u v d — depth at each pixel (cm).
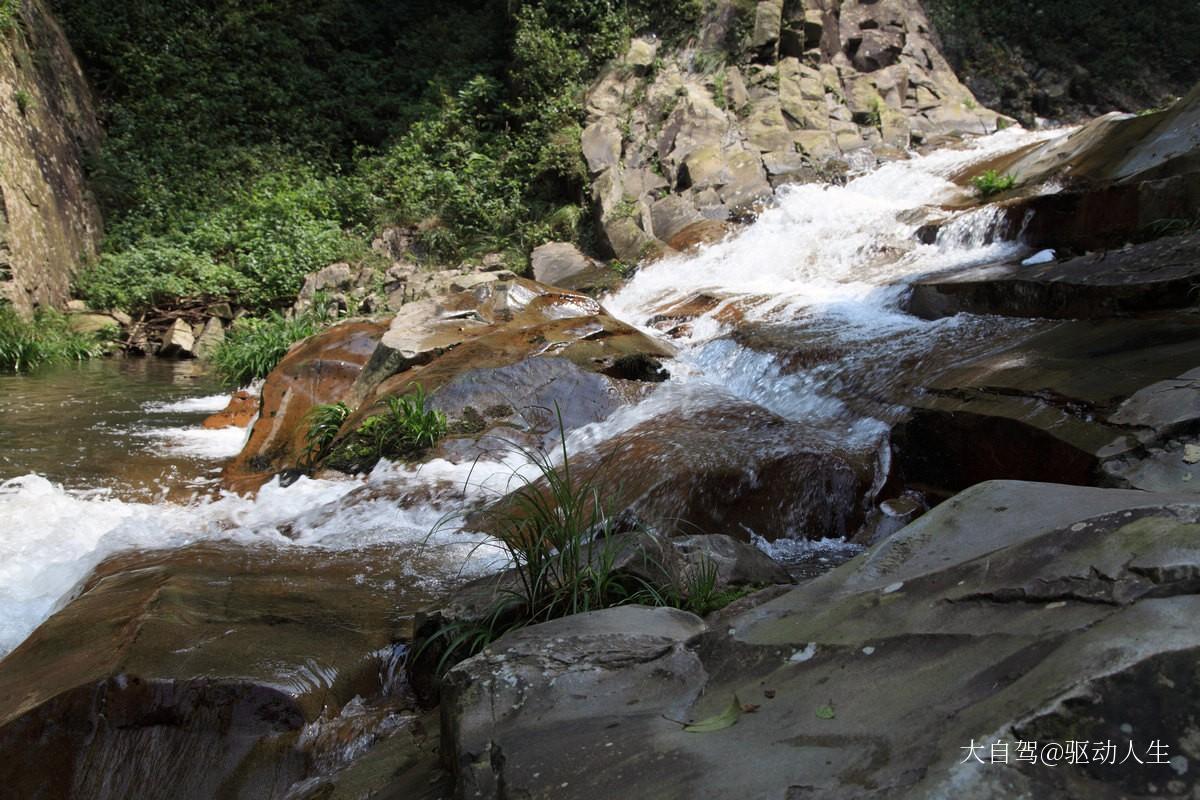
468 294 1019
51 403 1107
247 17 2222
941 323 823
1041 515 279
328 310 1598
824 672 240
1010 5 2167
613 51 1880
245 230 1825
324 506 670
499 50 2192
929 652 228
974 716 188
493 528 588
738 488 591
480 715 268
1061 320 734
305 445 827
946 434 596
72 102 1884
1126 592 212
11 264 1497
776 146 1714
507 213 1733
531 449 742
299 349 966
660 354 888
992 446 558
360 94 2228
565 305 1005
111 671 349
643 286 1378
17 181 1569
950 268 1025
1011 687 193
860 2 2033
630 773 218
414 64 2294
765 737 217
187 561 527
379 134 2156
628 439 684
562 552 401
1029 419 532
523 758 237
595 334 902
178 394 1202
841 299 1013
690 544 464
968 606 238
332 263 1725
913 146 1812
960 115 1895
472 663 295
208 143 2023
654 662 280
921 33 2077
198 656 369
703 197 1609
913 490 619
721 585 434
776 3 1878
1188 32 2186
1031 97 2080
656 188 1673
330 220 1848
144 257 1747
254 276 1733
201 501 717
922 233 1204
